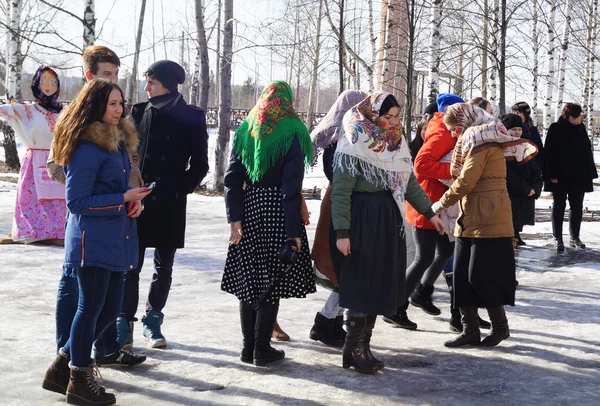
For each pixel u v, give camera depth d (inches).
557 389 156.8
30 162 315.0
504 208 182.7
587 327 209.2
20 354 170.9
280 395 148.6
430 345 188.7
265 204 162.4
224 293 242.2
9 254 294.7
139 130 175.8
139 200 142.9
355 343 163.9
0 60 932.6
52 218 316.8
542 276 283.4
